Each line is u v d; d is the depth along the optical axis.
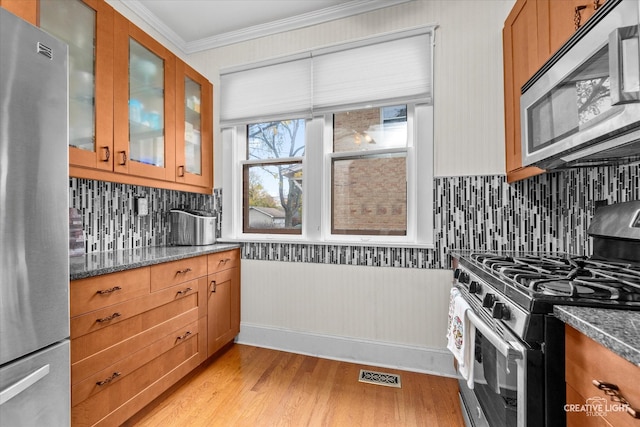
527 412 0.75
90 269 1.25
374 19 2.11
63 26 1.38
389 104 2.03
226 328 2.24
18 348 0.85
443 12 1.97
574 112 0.88
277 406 1.63
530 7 1.46
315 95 2.22
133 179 1.76
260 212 2.53
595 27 0.76
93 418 1.25
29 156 0.88
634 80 0.64
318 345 2.22
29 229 0.88
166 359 1.66
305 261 2.28
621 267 1.12
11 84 0.84
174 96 2.07
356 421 1.52
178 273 1.76
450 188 1.95
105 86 1.56
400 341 2.05
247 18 2.28
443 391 1.78
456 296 1.37
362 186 2.22
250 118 2.41
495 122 1.87
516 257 1.50
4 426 0.82
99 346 1.28
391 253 2.07
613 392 0.55
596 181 1.44
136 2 2.08
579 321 0.63
